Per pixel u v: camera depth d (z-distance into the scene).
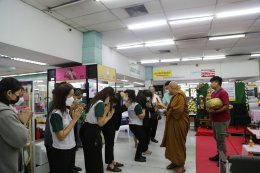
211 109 3.65
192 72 13.09
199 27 6.48
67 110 2.31
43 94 5.74
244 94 7.23
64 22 5.87
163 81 14.08
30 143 3.19
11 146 1.48
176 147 3.50
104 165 3.96
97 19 5.69
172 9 5.15
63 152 2.19
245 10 5.29
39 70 10.15
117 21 5.87
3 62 7.52
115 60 9.27
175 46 8.68
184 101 3.52
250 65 12.06
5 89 1.52
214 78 3.87
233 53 10.20
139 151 4.14
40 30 5.04
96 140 2.76
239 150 4.86
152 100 5.48
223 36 7.40
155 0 4.67
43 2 4.67
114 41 7.82
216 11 5.32
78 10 5.09
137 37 7.39
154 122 5.69
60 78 6.47
